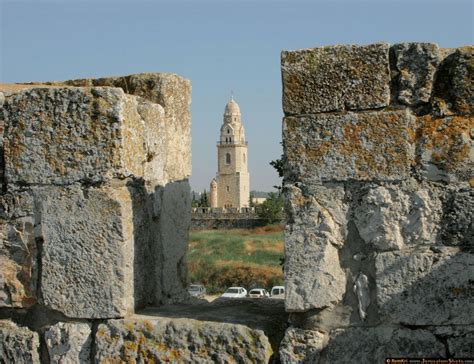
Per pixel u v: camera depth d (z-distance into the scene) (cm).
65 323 520
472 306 440
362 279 462
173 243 619
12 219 535
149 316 521
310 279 468
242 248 4125
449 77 452
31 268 531
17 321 543
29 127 527
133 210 530
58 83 667
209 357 488
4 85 682
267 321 504
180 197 639
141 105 559
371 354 457
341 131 464
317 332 469
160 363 495
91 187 514
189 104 673
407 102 457
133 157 530
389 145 457
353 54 464
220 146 10388
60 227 519
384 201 457
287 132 475
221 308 559
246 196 10488
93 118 512
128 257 517
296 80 474
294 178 476
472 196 443
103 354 505
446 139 448
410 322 451
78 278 515
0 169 541
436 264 446
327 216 466
